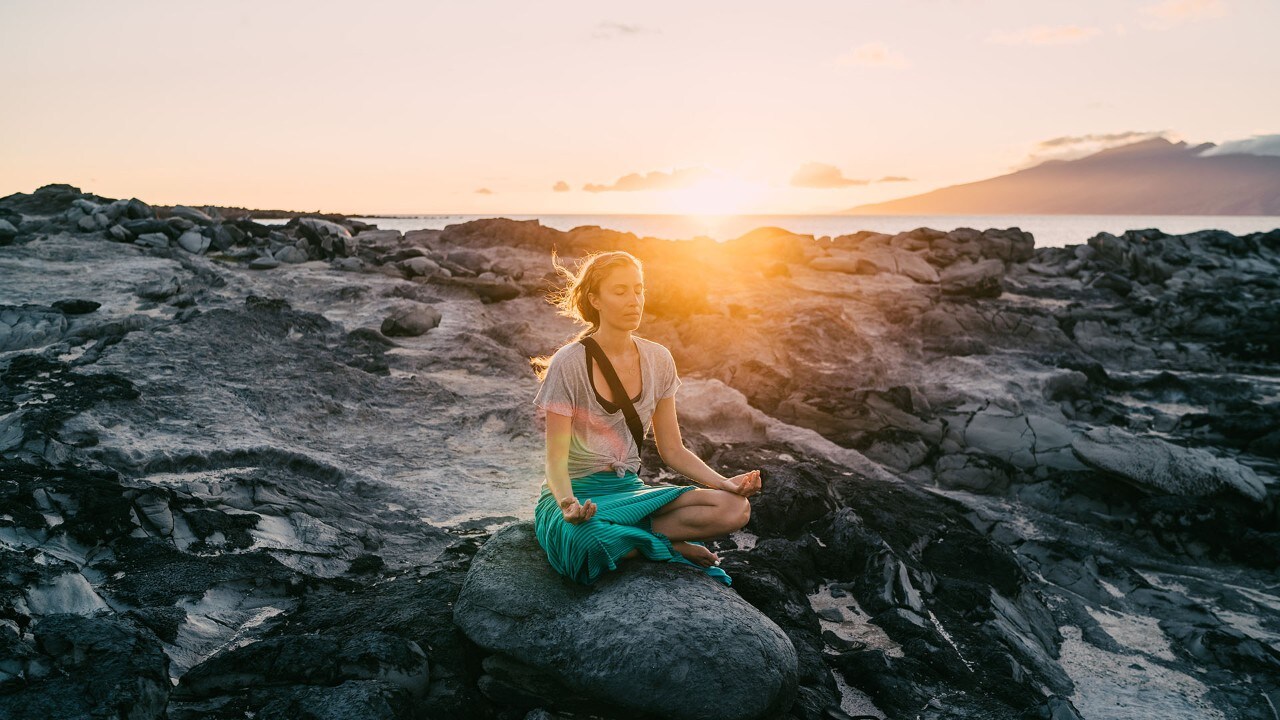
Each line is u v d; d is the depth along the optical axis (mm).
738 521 3465
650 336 9648
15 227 10930
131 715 2566
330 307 9812
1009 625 4266
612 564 3256
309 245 12789
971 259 15953
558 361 3451
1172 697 3836
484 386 7676
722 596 3316
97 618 2988
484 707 3227
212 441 5426
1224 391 9438
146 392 6047
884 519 5281
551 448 3422
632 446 3625
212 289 9641
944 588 4527
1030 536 5668
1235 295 14250
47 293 8500
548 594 3346
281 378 6883
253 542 4277
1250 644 4180
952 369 9273
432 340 8859
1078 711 3670
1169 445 6152
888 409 7371
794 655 3268
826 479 5902
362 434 6324
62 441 4977
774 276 13367
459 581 3986
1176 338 12102
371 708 2846
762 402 7887
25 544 3785
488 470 5914
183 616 3559
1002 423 6957
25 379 5988
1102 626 4559
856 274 14180
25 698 2535
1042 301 13758
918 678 3750
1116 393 9609
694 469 3713
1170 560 5453
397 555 4523
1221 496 5820
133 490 4273
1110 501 6031
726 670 2994
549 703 3146
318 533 4488
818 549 4980
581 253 14656
